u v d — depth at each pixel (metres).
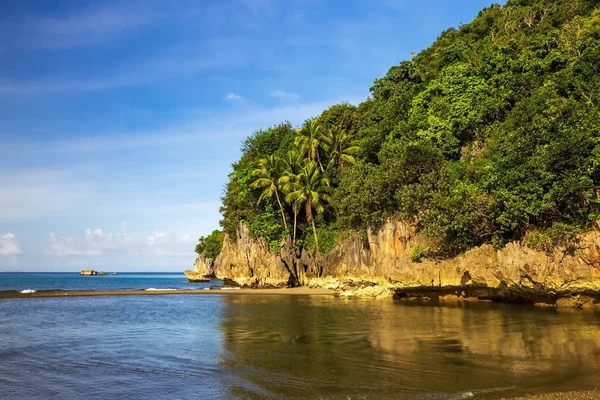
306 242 56.56
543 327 20.30
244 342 18.88
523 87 34.91
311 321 24.66
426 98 42.50
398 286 36.72
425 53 59.12
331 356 15.63
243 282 61.09
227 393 11.84
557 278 25.92
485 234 30.64
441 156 36.44
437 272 33.50
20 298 45.53
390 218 37.97
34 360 16.19
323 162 58.31
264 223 58.28
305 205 56.53
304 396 11.37
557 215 26.47
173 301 41.06
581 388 11.40
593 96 28.59
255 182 56.34
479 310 27.80
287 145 63.59
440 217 31.38
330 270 50.22
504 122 32.88
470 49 49.00
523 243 27.73
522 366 13.67
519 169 27.64
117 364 15.38
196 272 109.12
